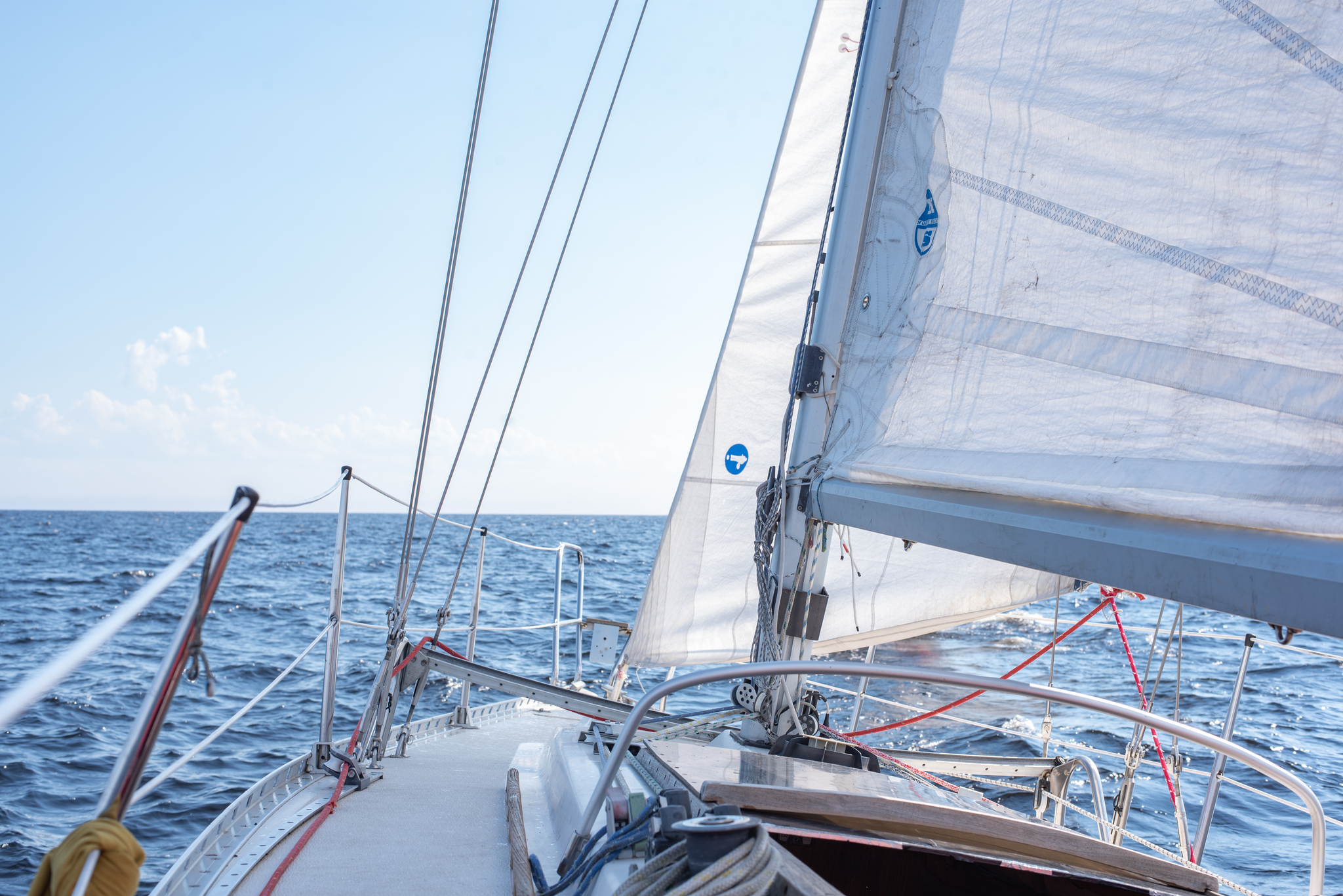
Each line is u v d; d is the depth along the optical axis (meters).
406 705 8.56
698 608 4.62
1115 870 2.07
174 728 8.04
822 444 2.89
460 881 2.32
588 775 2.66
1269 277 1.85
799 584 2.88
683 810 1.84
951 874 2.15
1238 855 5.01
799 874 1.52
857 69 2.93
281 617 17.02
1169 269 2.02
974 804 2.24
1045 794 3.98
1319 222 1.79
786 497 2.90
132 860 1.20
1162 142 2.05
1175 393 1.98
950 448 2.41
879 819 1.92
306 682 10.16
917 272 2.61
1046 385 2.24
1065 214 2.24
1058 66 2.29
